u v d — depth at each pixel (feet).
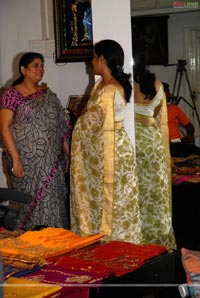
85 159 11.84
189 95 12.47
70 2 15.10
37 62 13.21
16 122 13.21
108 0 12.79
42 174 13.25
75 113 15.16
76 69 15.62
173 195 13.02
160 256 7.76
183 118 12.58
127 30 12.74
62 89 15.88
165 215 13.14
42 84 14.51
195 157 12.67
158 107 12.77
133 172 11.98
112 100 11.58
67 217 13.80
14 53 16.53
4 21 16.55
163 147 12.88
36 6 16.05
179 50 12.40
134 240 12.02
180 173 12.87
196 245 12.90
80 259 7.64
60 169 13.52
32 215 13.30
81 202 11.96
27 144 13.16
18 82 13.65
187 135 12.66
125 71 12.77
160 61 12.64
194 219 12.96
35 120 13.19
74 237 8.54
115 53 11.75
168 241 13.20
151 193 13.09
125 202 11.87
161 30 12.48
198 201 12.75
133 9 12.67
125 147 11.80
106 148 11.68
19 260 7.65
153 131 12.87
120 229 11.87
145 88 12.71
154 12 12.51
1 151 15.70
